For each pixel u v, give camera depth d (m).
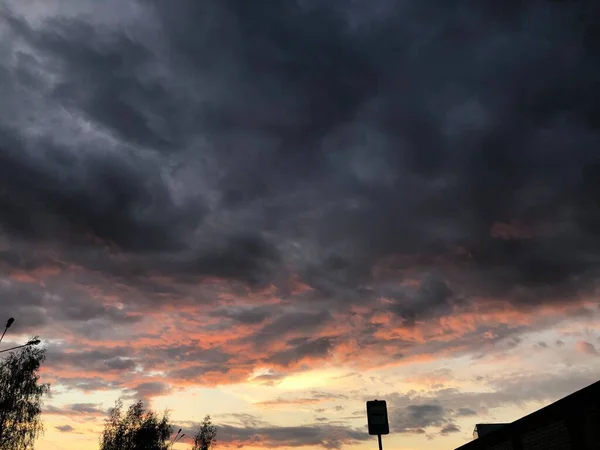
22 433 40.19
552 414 12.70
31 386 41.47
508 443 15.80
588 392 11.11
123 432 59.34
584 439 11.39
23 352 43.00
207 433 81.50
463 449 20.45
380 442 13.47
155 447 59.22
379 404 13.99
